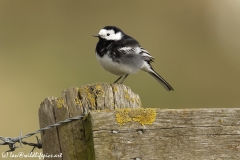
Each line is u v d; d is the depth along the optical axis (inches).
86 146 197.3
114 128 188.5
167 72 673.6
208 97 626.5
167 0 847.1
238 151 197.5
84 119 198.1
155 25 796.0
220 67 714.2
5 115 480.4
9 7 751.7
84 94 205.2
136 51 374.9
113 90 208.8
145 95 570.3
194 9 837.8
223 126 198.2
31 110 497.4
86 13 772.6
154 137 191.9
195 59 727.1
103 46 369.4
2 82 552.7
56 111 205.6
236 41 818.8
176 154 193.2
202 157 195.0
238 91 649.0
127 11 806.5
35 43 674.8
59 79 575.2
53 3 771.4
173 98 593.3
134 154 189.0
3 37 688.4
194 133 195.9
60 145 202.5
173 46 747.4
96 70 603.8
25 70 591.2
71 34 721.0
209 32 813.9
